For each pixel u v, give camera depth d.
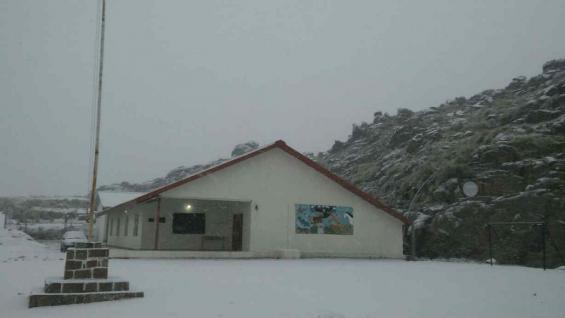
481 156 25.50
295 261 18.81
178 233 23.23
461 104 47.72
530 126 26.91
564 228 18.83
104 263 8.42
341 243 21.97
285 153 21.73
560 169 21.34
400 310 7.50
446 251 22.27
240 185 20.73
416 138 36.09
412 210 26.41
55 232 45.56
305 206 21.67
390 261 20.69
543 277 13.18
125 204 20.56
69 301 7.61
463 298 8.98
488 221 21.36
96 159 9.00
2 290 9.01
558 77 37.47
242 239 21.86
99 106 9.42
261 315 6.84
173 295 8.50
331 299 8.45
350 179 37.97
